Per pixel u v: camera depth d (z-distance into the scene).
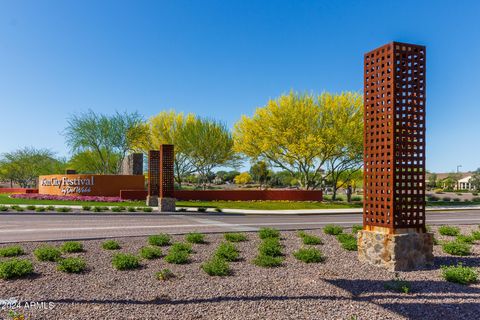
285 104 33.19
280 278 7.06
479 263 8.52
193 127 44.00
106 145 41.91
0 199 31.23
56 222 17.00
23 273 7.16
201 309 5.43
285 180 82.06
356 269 7.81
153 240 10.53
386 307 5.56
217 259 8.19
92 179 32.22
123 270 7.76
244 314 5.25
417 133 8.15
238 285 6.55
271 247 9.39
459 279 6.82
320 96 33.47
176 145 44.41
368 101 8.51
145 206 25.70
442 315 5.29
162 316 5.17
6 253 8.85
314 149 32.03
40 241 10.79
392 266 7.74
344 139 31.72
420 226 8.20
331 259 8.82
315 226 15.99
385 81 8.06
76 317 5.12
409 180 8.09
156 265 8.20
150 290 6.31
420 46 8.16
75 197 30.22
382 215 8.19
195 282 6.81
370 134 8.48
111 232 13.45
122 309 5.43
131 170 35.69
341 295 6.06
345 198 41.84
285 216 22.67
